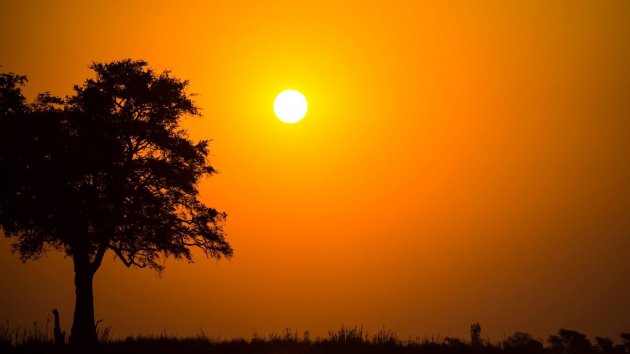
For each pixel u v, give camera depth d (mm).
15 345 46281
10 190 53250
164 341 51062
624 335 52719
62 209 53719
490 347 50562
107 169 54594
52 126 54406
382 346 49688
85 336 51031
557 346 53219
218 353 46344
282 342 50688
